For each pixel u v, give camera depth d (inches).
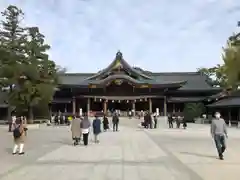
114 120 1419.8
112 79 2672.2
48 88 2003.0
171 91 2802.7
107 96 2741.1
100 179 393.4
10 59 2014.0
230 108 2145.7
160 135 1162.0
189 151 682.8
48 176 412.5
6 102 2351.1
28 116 2126.0
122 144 835.4
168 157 591.5
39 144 839.1
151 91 2763.3
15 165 503.2
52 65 2187.5
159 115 2625.5
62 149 725.9
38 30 2219.5
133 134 1213.7
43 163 522.9
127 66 2800.2
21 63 2034.9
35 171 449.1
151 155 619.5
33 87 1918.1
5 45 2059.5
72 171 448.5
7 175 419.8
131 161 542.9
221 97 2365.9
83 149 724.7
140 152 666.8
